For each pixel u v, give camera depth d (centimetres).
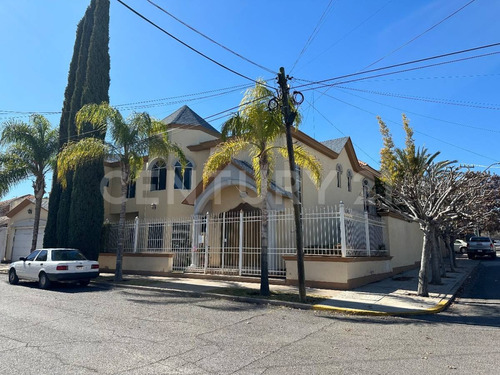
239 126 1104
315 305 903
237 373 455
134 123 1428
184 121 2055
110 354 523
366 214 1369
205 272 1437
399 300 966
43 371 454
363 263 1260
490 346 580
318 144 1884
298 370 467
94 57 1797
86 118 1427
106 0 1892
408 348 568
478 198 1127
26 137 1777
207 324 725
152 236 1639
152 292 1168
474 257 2922
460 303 1003
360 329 699
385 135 2519
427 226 1054
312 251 1425
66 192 1769
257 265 1344
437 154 2125
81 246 1628
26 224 2528
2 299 1011
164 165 2033
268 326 716
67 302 966
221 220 1491
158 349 550
